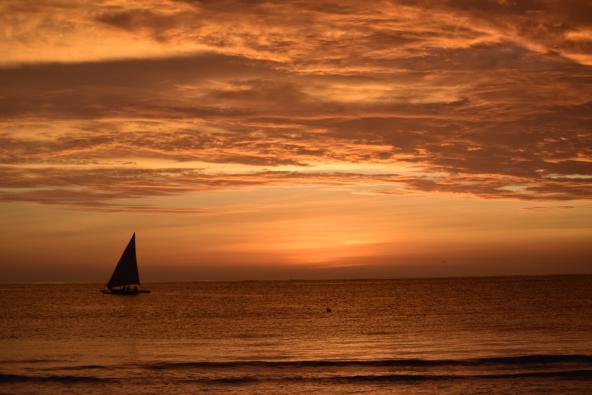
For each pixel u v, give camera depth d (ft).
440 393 78.95
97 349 122.11
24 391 80.64
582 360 97.55
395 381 85.92
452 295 386.52
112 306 291.79
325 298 374.22
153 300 351.25
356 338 141.49
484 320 185.68
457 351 113.39
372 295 414.00
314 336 147.33
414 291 480.64
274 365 98.43
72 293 477.36
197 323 189.16
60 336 149.79
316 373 91.81
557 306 249.96
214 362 101.60
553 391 78.79
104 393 79.66
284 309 262.26
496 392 78.89
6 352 117.08
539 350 112.57
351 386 83.30
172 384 84.69
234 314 231.91
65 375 90.02
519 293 391.65
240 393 79.87
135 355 112.27
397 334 148.87
